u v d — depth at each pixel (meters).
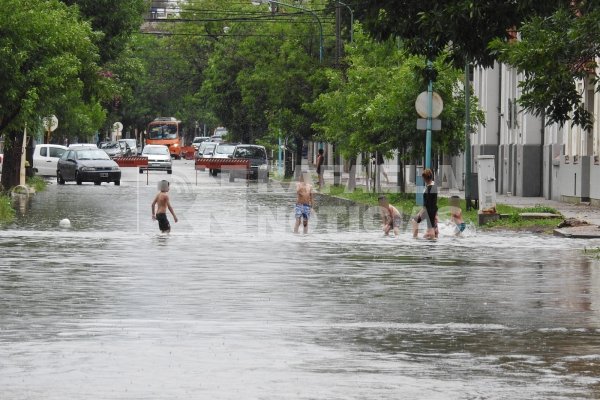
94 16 132.12
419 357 29.77
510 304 40.25
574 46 52.38
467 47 60.97
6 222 80.06
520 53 52.47
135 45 151.88
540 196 122.69
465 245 65.19
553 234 74.00
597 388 26.02
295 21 169.50
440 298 41.78
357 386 26.03
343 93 129.25
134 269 50.50
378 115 111.62
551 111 55.31
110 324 35.00
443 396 25.08
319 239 68.56
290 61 167.62
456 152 112.94
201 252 58.94
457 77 109.31
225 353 30.19
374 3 64.69
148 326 34.66
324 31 167.50
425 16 60.59
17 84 93.69
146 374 27.33
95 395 24.97
